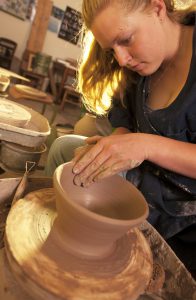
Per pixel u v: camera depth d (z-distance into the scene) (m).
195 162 0.84
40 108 4.41
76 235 0.72
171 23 1.02
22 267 0.64
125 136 0.83
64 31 5.83
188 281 0.84
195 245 1.06
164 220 1.10
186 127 1.03
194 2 1.09
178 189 1.08
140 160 0.81
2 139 1.22
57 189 0.71
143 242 0.85
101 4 0.83
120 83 1.26
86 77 1.31
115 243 0.79
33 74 5.38
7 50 5.41
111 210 0.84
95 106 1.42
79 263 0.70
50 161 1.38
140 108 1.14
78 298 0.63
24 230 0.74
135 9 0.84
